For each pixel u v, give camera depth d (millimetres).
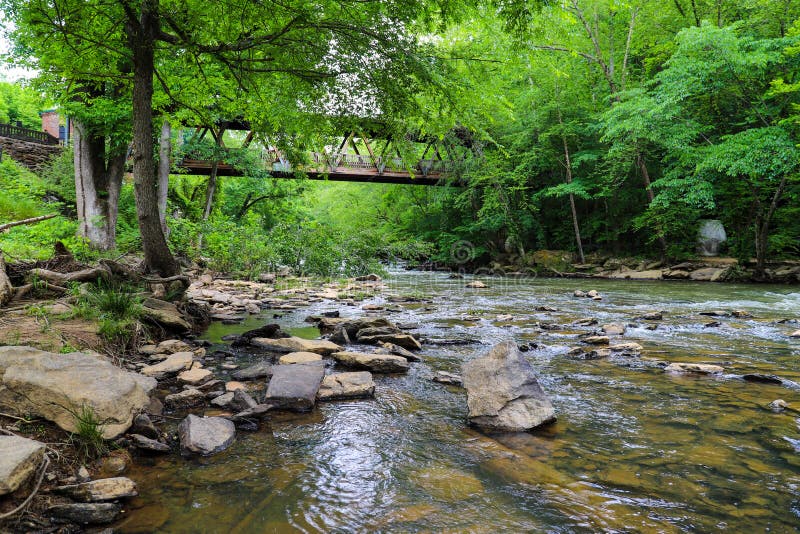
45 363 2920
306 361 4715
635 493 2383
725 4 21422
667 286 16375
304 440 3055
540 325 7520
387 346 5652
